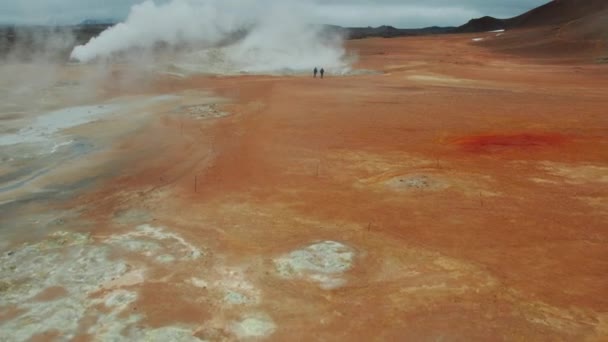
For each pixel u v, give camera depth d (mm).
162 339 6312
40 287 7477
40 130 17234
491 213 10211
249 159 13969
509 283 7613
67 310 6906
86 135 16594
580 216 10047
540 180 12180
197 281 7648
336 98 24078
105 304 7043
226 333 6461
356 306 7059
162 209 10508
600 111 20656
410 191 11461
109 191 11648
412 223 9734
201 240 9016
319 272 7902
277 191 11492
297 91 26203
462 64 45562
